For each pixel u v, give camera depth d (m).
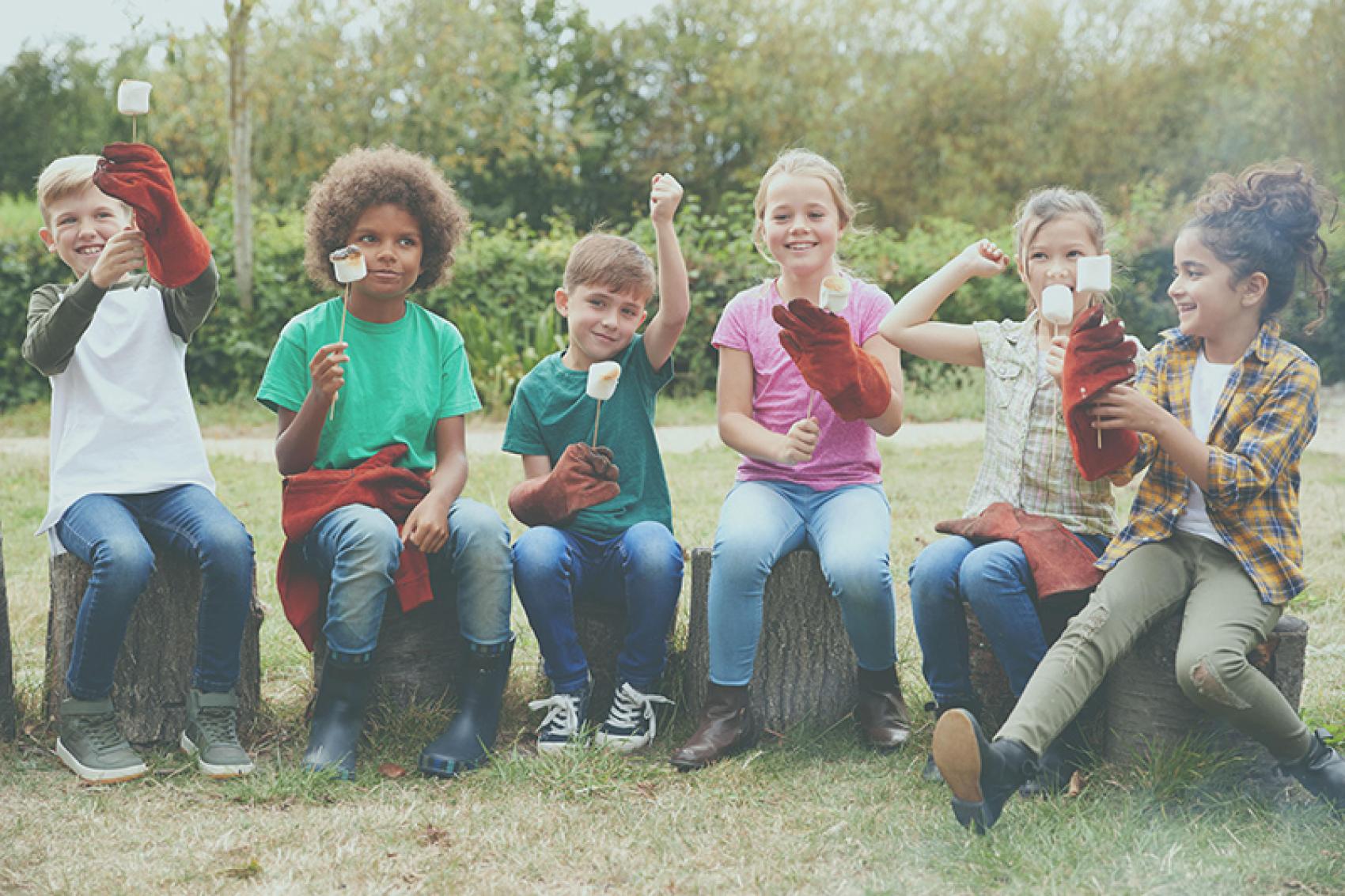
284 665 3.57
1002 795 2.37
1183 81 18.22
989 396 2.98
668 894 2.20
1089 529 2.86
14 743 2.91
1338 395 11.59
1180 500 2.65
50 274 10.49
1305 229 2.63
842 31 19.23
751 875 2.26
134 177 2.68
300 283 10.75
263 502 6.09
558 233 12.32
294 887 2.21
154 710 2.92
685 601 3.89
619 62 20.55
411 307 3.22
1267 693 2.45
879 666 2.96
